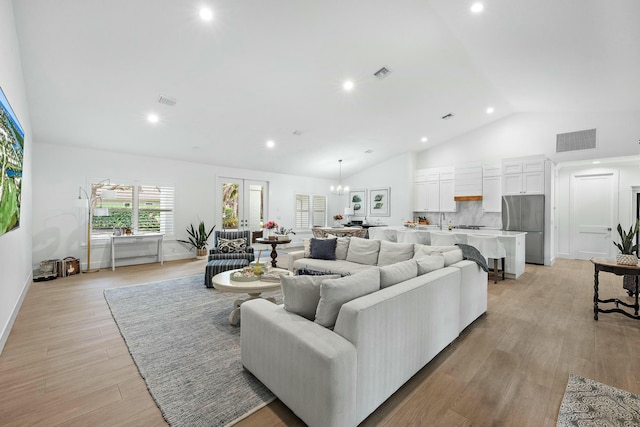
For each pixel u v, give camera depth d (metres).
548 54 3.36
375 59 3.71
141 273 5.12
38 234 4.83
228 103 4.34
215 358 2.22
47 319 2.98
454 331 2.50
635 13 2.31
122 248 5.73
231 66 3.51
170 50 3.12
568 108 5.54
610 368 2.09
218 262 4.36
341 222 9.68
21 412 1.62
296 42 3.22
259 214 7.99
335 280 1.74
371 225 8.28
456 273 2.54
